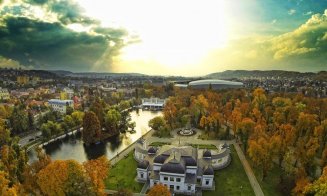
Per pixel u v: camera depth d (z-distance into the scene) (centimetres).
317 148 13350
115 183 12519
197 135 19800
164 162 12412
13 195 8525
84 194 8769
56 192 8744
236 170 13800
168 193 9244
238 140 18212
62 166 8894
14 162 11825
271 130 16950
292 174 11906
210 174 12019
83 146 18500
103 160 10938
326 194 8919
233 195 11525
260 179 12838
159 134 19850
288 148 14588
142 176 12744
